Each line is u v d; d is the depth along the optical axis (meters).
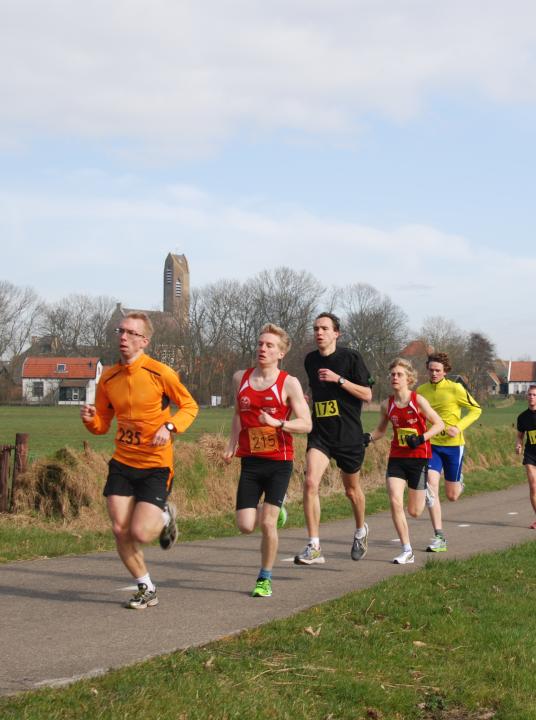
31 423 52.72
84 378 109.25
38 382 110.12
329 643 5.68
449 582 7.79
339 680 4.96
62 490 11.95
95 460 12.57
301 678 4.97
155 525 6.39
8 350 99.88
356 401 8.61
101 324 116.81
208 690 4.58
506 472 23.22
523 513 14.84
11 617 6.23
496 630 6.21
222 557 9.42
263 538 7.14
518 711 4.77
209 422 51.56
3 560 8.88
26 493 11.97
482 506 16.03
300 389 7.08
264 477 7.16
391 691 4.93
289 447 7.15
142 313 6.49
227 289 97.31
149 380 6.39
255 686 4.75
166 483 6.52
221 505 14.25
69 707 4.28
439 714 4.76
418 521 13.59
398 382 9.05
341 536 11.49
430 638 6.04
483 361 105.81
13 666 4.97
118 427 6.54
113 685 4.64
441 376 10.98
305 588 7.59
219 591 7.38
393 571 8.63
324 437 8.64
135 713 4.21
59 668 4.94
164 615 6.35
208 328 97.44
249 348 95.62
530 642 5.98
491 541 11.23
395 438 9.29
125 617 6.27
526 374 144.12
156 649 5.38
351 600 6.86
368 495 16.95
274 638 5.69
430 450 9.32
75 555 9.34
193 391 96.56
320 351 8.66
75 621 6.12
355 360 8.53
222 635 5.75
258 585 7.17
